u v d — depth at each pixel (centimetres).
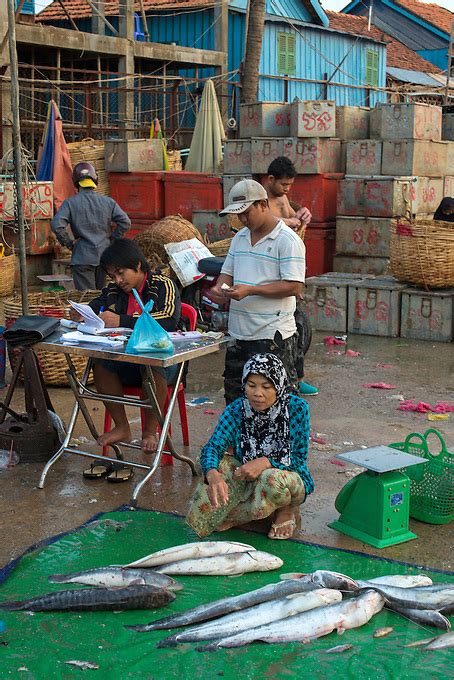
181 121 2072
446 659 335
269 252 498
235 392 527
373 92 2758
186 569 401
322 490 514
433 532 459
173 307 536
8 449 559
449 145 1199
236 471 429
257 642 344
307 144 1147
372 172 1148
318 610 354
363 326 992
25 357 560
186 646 341
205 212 1235
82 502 495
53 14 2353
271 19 2331
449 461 470
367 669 327
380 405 699
